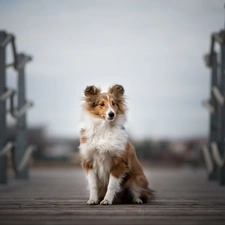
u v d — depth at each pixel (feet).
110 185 18.12
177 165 69.31
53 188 28.76
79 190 27.04
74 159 70.54
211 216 14.53
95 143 18.22
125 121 19.29
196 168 64.39
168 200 20.18
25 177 37.29
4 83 29.40
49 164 69.67
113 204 18.15
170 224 12.98
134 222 13.32
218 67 32.71
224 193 24.82
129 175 18.67
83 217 14.25
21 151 36.50
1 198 21.22
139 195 18.74
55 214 14.90
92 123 18.54
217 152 29.81
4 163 30.42
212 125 34.91
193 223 13.17
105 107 18.40
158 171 61.41
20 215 14.71
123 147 18.28
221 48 30.94
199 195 23.29
